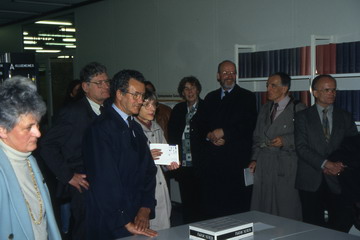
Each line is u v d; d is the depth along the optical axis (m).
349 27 3.79
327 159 3.04
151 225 2.70
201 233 1.76
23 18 8.73
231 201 3.62
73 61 7.79
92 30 7.23
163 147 2.85
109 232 2.00
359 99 3.40
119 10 6.59
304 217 3.24
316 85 3.19
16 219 1.48
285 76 3.42
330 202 3.19
